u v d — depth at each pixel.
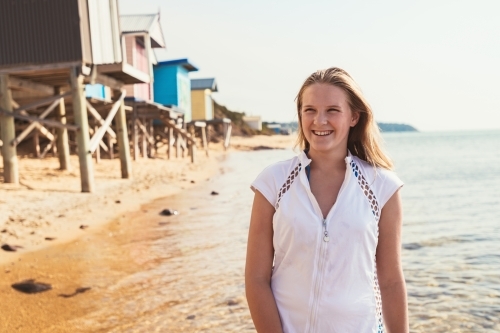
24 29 10.85
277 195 1.96
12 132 11.05
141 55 21.81
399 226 1.96
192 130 29.97
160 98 27.83
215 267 5.74
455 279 5.27
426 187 15.14
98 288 5.00
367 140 2.05
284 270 1.92
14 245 6.58
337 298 1.84
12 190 10.17
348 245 1.84
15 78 12.01
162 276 5.40
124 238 7.29
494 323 4.09
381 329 1.93
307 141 2.14
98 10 11.75
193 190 13.55
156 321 4.16
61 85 14.18
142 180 14.32
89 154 10.78
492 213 9.84
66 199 9.69
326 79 1.95
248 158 32.44
